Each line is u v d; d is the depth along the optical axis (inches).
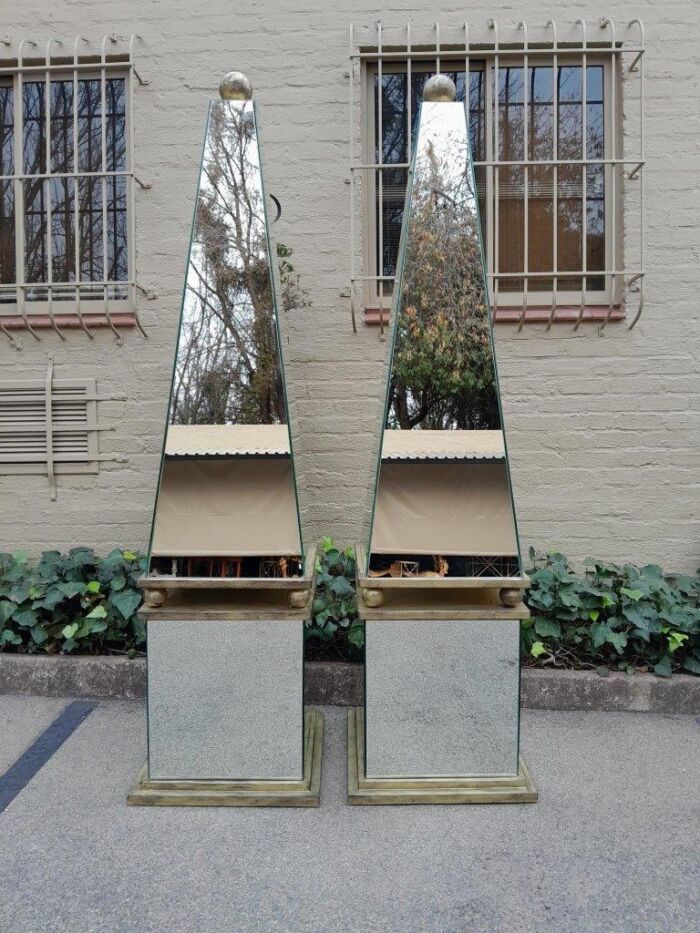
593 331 136.0
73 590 121.8
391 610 85.9
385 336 136.9
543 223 140.5
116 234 143.3
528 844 79.0
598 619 120.3
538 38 134.3
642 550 137.5
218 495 86.7
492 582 84.9
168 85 136.9
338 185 136.6
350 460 138.2
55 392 140.3
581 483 137.6
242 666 86.4
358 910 69.2
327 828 81.7
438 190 87.4
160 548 86.4
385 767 87.7
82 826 82.1
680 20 133.2
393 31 135.1
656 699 113.0
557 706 114.3
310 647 123.0
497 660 86.7
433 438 86.7
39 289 143.7
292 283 136.0
